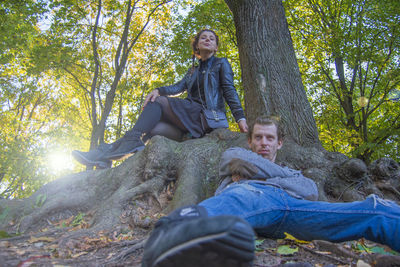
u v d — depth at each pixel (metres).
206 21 15.16
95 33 15.37
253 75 4.54
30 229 2.92
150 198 3.18
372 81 14.27
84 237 2.43
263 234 1.96
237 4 5.02
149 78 20.38
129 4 15.98
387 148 12.80
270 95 4.34
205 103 3.89
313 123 4.25
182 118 3.72
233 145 3.43
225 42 15.24
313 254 2.02
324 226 1.73
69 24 14.74
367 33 12.73
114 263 1.87
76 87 19.78
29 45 13.60
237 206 1.60
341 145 14.38
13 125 17.72
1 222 3.02
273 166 1.98
